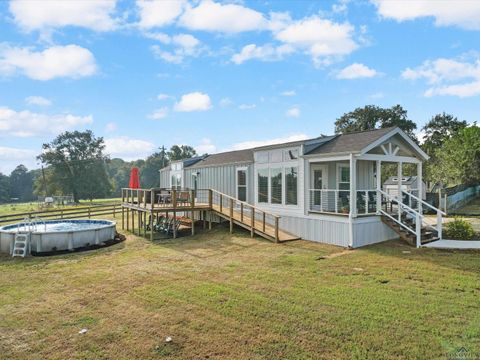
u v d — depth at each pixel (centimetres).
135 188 1723
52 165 5731
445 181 2939
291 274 787
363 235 1133
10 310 607
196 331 492
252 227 1334
